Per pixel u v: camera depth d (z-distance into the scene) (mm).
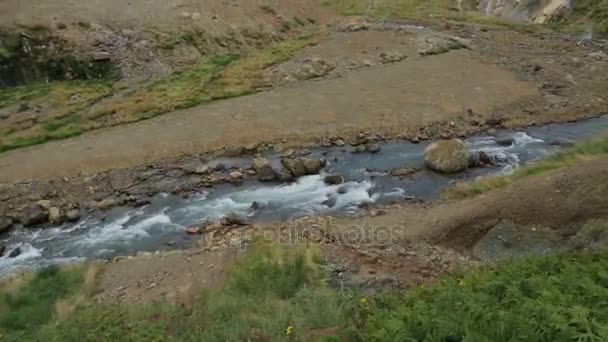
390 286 10078
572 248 10406
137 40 28203
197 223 15383
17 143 21062
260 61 28500
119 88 25531
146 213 16250
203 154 19875
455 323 5996
